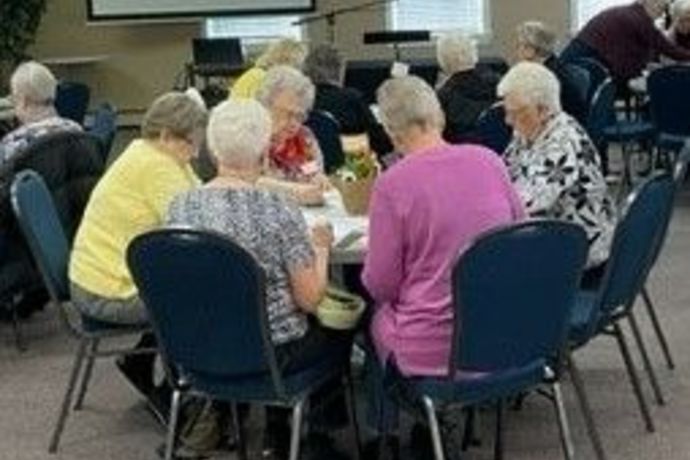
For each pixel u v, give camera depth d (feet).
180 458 11.62
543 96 11.77
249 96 15.58
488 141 16.08
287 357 9.65
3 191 14.07
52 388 13.92
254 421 12.38
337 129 15.56
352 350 11.04
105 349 13.26
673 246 19.25
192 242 9.01
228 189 9.58
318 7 36.68
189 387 9.94
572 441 11.55
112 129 18.16
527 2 35.83
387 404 10.68
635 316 15.05
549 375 9.68
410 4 36.55
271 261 9.54
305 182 12.80
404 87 9.59
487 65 24.06
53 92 15.52
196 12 36.45
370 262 9.42
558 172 11.62
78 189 14.29
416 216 9.18
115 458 11.83
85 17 37.17
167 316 9.53
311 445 11.33
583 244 9.07
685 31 25.46
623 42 24.11
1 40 34.14
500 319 8.97
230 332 9.37
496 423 11.37
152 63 37.47
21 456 12.00
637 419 12.20
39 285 15.23
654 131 21.35
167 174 11.48
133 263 9.37
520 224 8.68
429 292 9.25
